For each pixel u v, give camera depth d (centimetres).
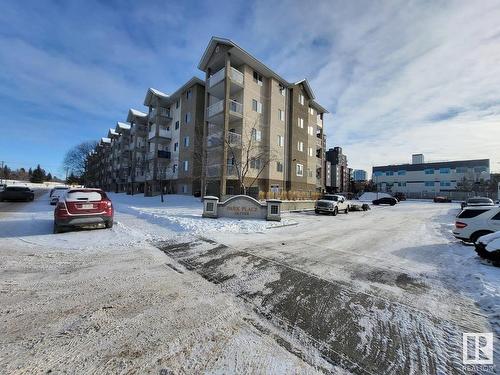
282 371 241
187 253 649
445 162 6359
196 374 232
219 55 2527
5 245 655
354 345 288
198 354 260
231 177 2497
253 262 589
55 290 395
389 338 304
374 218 1827
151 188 3756
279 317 343
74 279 443
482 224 826
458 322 345
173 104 3662
